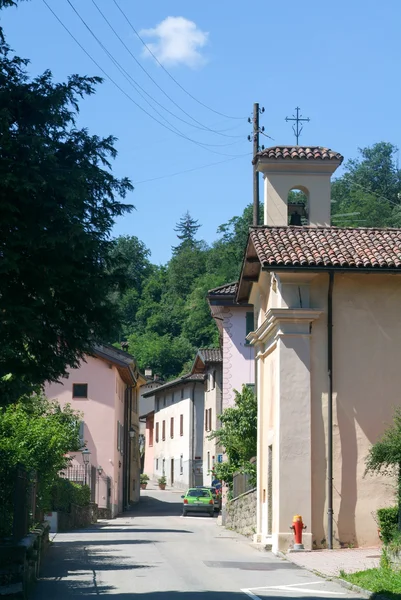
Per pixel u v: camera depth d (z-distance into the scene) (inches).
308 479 918.4
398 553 663.1
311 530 908.6
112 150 490.9
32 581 611.8
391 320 955.3
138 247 4835.1
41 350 504.4
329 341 942.4
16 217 455.2
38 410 1309.1
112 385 1893.5
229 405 1688.0
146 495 2815.0
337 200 3353.8
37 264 463.8
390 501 919.0
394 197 3425.2
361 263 930.7
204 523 1622.8
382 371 946.7
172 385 3006.9
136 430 2514.8
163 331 4279.0
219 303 1708.9
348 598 562.3
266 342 1064.8
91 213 488.4
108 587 616.1
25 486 634.8
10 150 446.9
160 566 762.2
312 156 1139.9
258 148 1545.3
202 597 559.5
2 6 461.1
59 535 1191.6
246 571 731.4
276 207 1138.7
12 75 471.8
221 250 4399.6
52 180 454.9
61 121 472.1
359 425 933.8
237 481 1407.5
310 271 927.7
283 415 929.5
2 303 461.4
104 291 494.3
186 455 2891.2
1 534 603.8
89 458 1747.0
